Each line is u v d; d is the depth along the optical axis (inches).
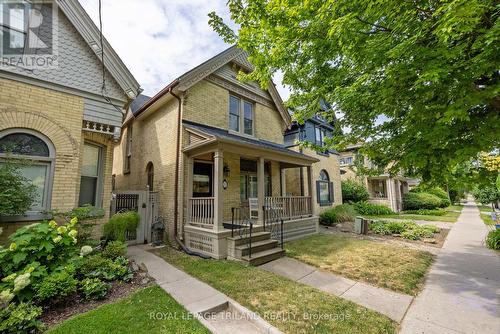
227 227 284.7
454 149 145.9
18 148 201.8
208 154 318.7
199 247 270.8
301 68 232.7
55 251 158.4
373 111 186.4
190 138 309.0
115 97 263.6
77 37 240.7
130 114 426.9
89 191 257.1
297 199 381.1
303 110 255.3
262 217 298.8
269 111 453.4
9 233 191.9
